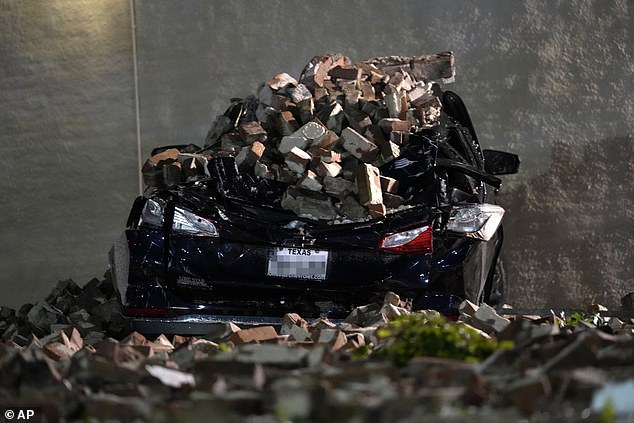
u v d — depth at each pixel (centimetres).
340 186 1202
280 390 667
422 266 1183
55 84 2033
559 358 732
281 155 1269
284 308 1184
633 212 2091
